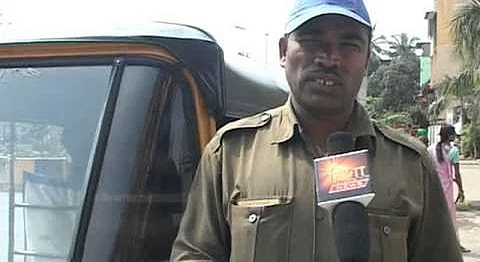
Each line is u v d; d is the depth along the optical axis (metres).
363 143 2.12
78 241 2.26
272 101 3.06
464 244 12.44
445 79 29.67
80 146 2.31
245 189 2.08
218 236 2.14
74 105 2.32
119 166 2.27
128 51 2.32
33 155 2.35
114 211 2.26
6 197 2.37
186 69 2.32
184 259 2.13
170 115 2.30
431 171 2.21
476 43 23.00
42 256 2.31
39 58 2.36
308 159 2.08
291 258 2.02
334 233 1.88
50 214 2.31
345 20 2.08
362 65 2.14
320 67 2.09
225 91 2.39
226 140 2.15
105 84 2.32
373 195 1.87
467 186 24.34
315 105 2.09
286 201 2.04
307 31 2.10
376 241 2.03
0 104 2.37
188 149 2.30
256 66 3.04
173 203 2.29
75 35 2.34
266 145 2.12
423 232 2.21
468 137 38.50
